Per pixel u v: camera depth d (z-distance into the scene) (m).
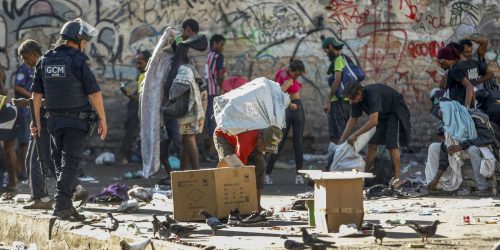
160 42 21.95
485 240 13.19
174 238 13.48
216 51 30.86
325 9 32.75
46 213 17.25
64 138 16.59
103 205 19.25
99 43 31.78
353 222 14.15
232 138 16.52
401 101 21.95
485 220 15.58
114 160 31.00
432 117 32.91
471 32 33.16
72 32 16.83
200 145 31.58
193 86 21.88
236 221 15.32
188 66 21.95
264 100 16.38
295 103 24.31
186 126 22.05
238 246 12.68
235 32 32.44
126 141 30.89
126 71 31.92
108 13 31.81
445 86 23.66
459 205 18.12
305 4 32.69
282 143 24.48
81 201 18.72
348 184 14.16
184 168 22.61
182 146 22.36
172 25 32.16
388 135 21.84
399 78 33.03
